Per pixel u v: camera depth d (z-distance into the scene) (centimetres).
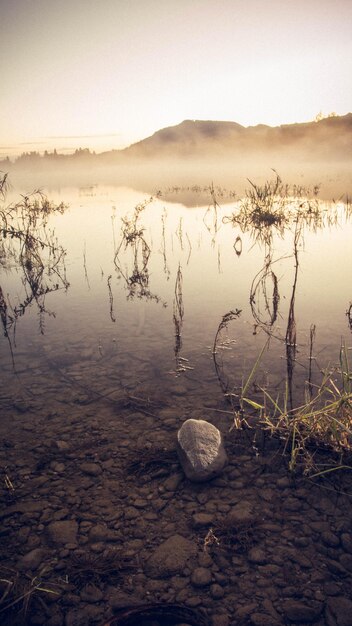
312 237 1099
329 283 713
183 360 488
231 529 270
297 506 286
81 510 292
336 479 307
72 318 628
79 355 512
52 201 2111
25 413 404
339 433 334
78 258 1001
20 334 580
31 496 305
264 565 246
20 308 682
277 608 221
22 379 465
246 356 488
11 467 334
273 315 592
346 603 221
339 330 531
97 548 262
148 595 233
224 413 390
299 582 234
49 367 488
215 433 338
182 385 439
